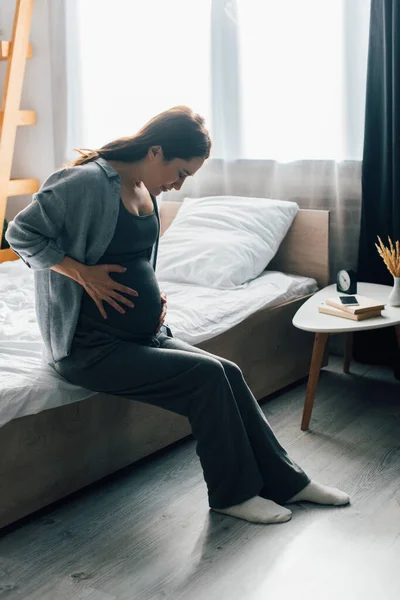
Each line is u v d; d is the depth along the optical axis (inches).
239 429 74.7
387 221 115.5
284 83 122.7
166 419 90.4
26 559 68.6
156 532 73.2
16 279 115.6
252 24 123.8
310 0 117.5
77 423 78.4
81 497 80.7
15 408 70.5
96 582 65.0
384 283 118.6
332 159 121.0
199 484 83.4
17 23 143.2
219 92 130.5
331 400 108.8
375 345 121.9
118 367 73.0
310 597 62.4
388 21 108.4
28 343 82.6
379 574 65.5
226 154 131.2
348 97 116.4
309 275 121.6
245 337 102.3
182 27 132.4
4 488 71.8
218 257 113.8
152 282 76.7
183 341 87.5
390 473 85.2
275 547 70.1
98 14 140.9
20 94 147.9
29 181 155.9
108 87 142.9
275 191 128.0
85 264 72.6
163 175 74.2
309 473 85.5
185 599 62.4
